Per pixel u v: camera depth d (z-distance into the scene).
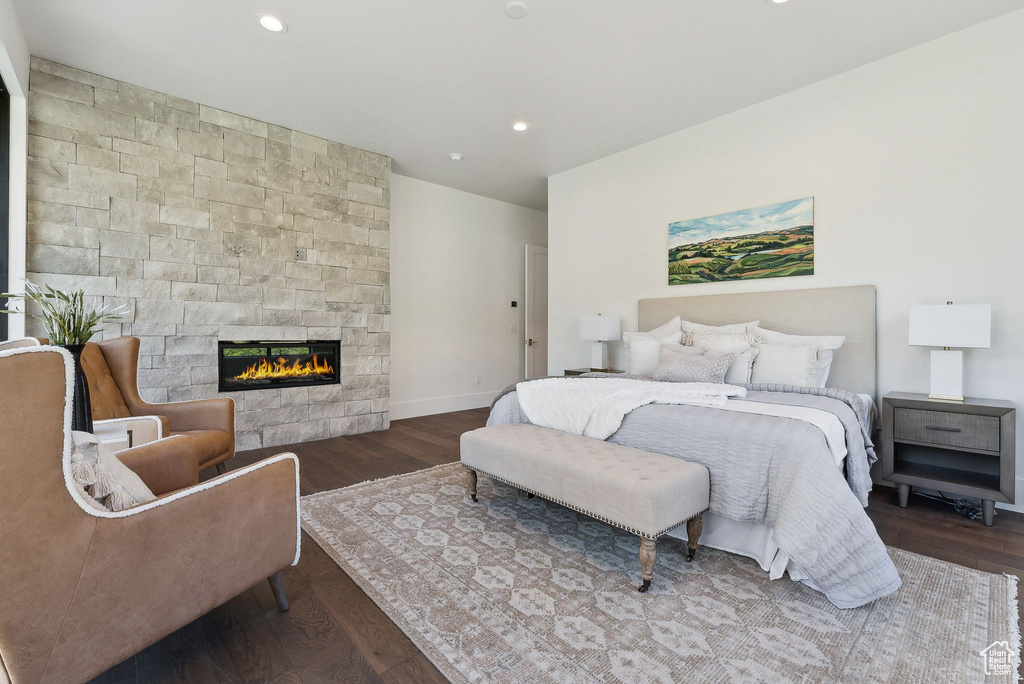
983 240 2.74
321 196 4.30
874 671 1.35
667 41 2.85
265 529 1.50
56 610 1.02
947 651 1.44
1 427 0.91
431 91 3.45
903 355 3.03
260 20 2.65
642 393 2.50
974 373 2.78
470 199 6.02
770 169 3.59
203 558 1.31
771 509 1.90
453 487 2.98
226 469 3.34
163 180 3.48
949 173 2.85
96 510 1.09
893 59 3.03
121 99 3.31
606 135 4.23
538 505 2.68
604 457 2.12
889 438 2.76
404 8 2.56
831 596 1.71
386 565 1.98
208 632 1.55
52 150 3.06
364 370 4.61
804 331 3.37
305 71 3.19
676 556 2.08
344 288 4.46
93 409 2.47
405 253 5.39
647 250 4.40
